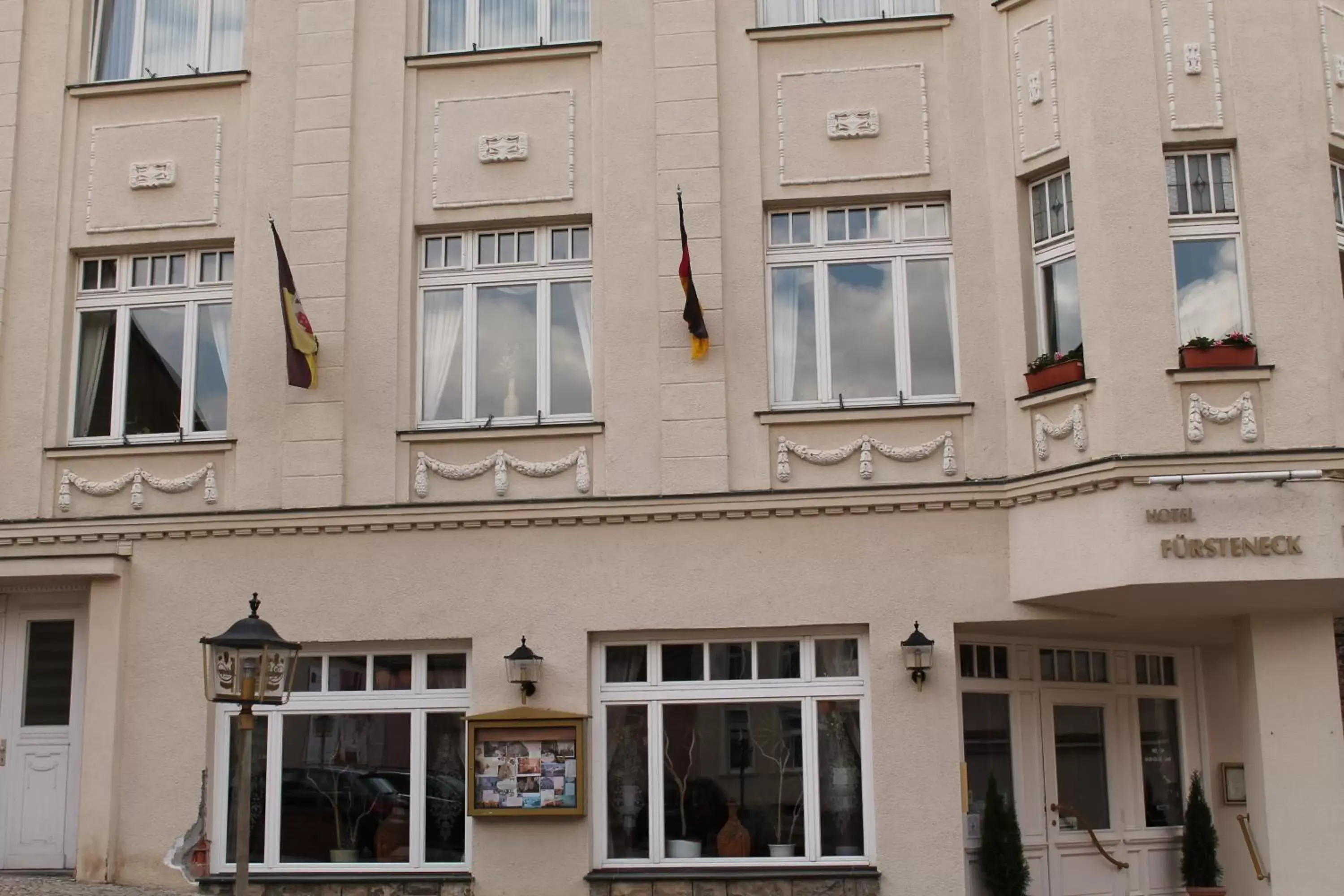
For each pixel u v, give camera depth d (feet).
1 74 49.32
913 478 43.06
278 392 46.11
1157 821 47.85
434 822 43.93
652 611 43.34
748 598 43.06
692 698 43.50
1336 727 41.50
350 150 46.93
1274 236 40.32
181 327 48.08
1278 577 38.17
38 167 48.75
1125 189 40.60
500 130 46.65
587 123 46.42
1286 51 41.24
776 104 45.60
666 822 43.11
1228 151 41.42
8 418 47.26
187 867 44.04
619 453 44.04
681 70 45.91
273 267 46.91
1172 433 39.24
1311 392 39.32
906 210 45.24
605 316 44.83
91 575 45.14
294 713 44.93
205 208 47.80
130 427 47.75
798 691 43.21
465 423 45.80
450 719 44.45
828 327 44.98
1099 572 39.52
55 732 46.32
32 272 48.14
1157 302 39.99
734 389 44.11
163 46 49.98
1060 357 41.37
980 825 43.39
